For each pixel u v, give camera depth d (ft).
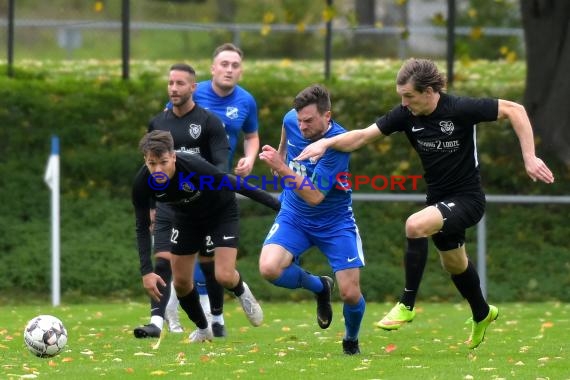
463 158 76.02
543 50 165.17
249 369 71.05
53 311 122.01
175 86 90.07
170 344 88.53
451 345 88.74
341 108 171.83
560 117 163.73
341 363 74.13
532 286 142.31
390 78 194.90
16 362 75.97
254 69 205.36
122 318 114.11
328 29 180.75
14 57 212.64
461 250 77.71
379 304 135.23
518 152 166.40
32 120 167.22
